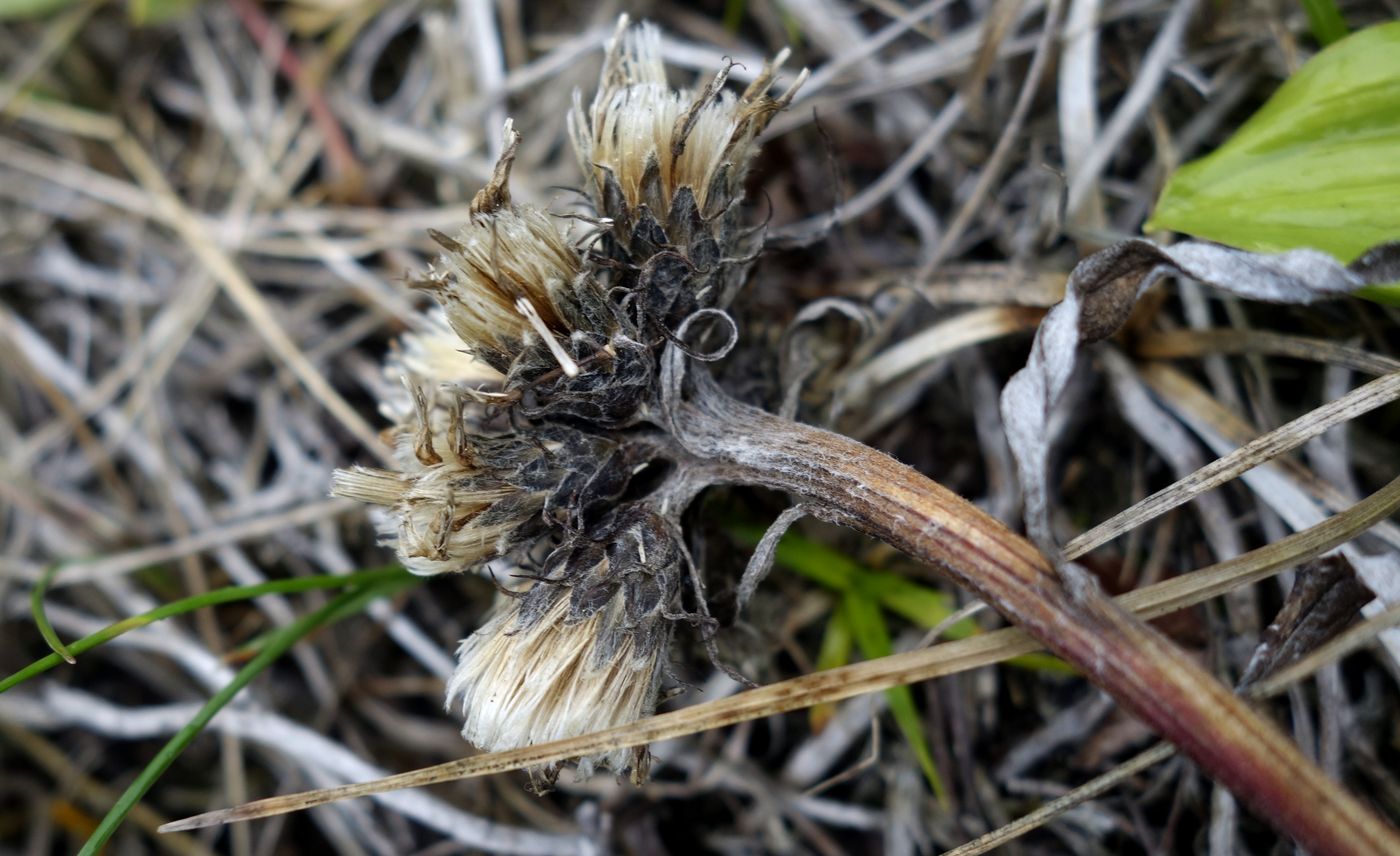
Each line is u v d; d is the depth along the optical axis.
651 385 0.15
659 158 0.14
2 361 0.20
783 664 0.17
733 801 0.17
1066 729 0.16
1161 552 0.16
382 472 0.14
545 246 0.14
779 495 0.16
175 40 0.20
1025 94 0.16
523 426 0.15
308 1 0.20
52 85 0.20
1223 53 0.17
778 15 0.19
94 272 0.20
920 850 0.16
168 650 0.18
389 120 0.20
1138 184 0.17
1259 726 0.13
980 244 0.18
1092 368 0.17
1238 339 0.16
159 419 0.19
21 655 0.19
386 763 0.18
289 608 0.18
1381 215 0.14
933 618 0.16
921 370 0.17
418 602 0.18
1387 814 0.15
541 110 0.19
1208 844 0.16
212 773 0.19
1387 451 0.16
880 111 0.18
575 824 0.17
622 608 0.14
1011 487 0.17
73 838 0.19
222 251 0.20
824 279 0.17
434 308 0.16
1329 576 0.14
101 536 0.19
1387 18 0.16
